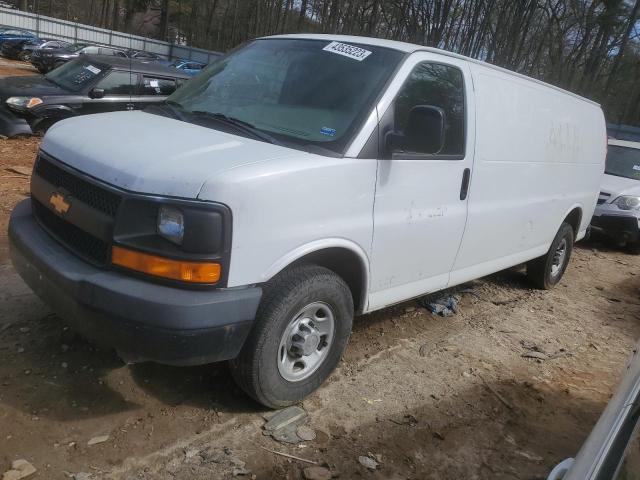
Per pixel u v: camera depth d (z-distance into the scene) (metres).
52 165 3.26
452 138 4.12
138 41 45.69
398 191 3.67
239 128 3.47
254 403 3.42
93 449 2.89
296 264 3.31
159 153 2.95
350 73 3.69
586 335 5.60
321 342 3.52
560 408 4.07
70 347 3.68
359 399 3.71
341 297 3.45
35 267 3.10
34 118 9.71
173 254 2.72
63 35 41.84
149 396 3.36
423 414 3.68
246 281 2.91
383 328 4.86
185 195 2.72
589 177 6.65
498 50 28.84
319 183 3.13
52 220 3.27
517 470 3.29
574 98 6.08
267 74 3.95
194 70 31.17
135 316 2.69
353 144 3.34
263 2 44.22
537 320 5.77
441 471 3.17
